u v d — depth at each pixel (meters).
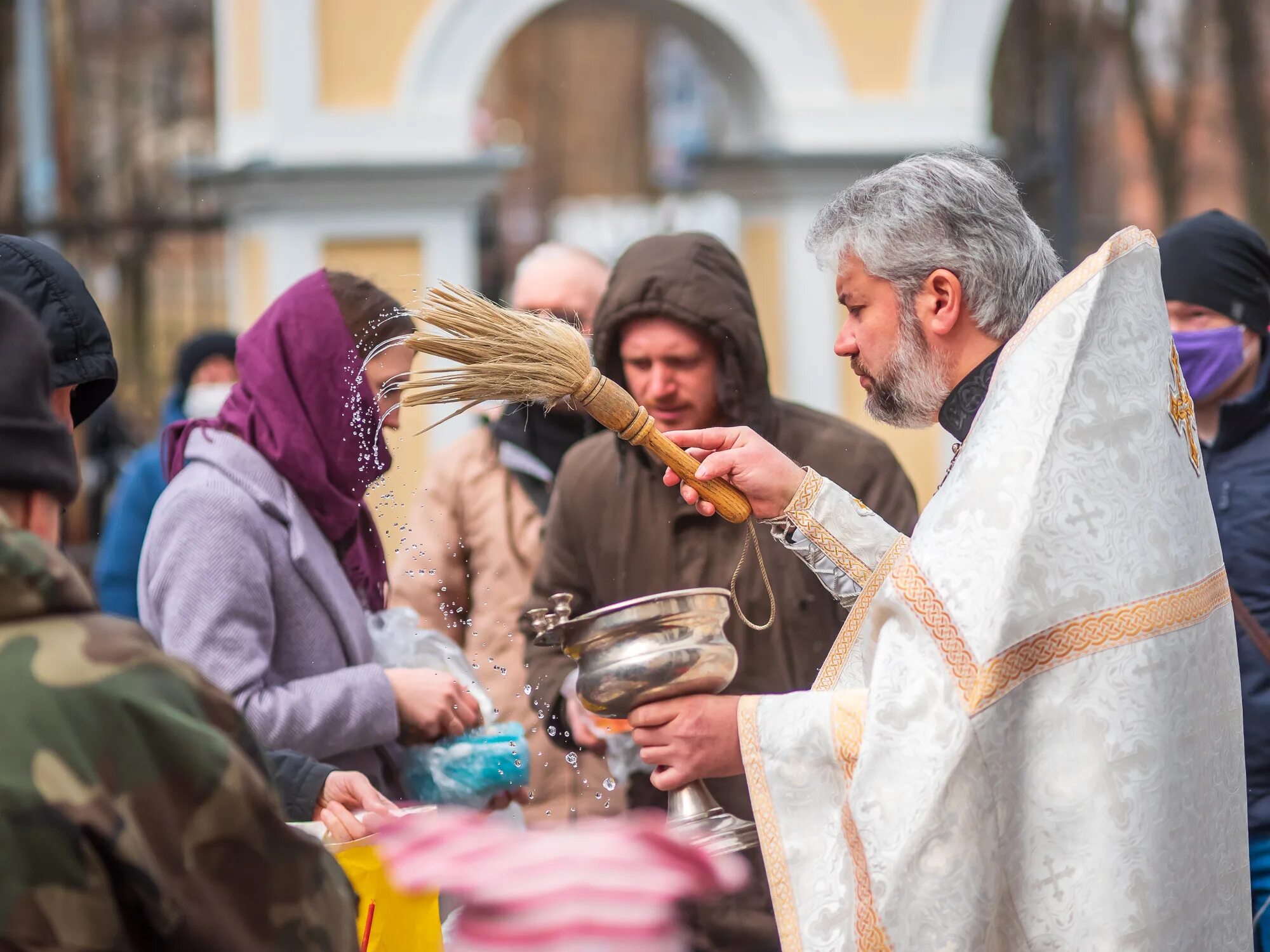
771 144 11.42
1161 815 2.38
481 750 3.30
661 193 23.62
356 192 10.65
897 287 2.68
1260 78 17.22
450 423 7.20
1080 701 2.37
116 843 1.64
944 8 11.37
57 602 1.74
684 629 2.72
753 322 3.55
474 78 10.87
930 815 2.34
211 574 3.08
